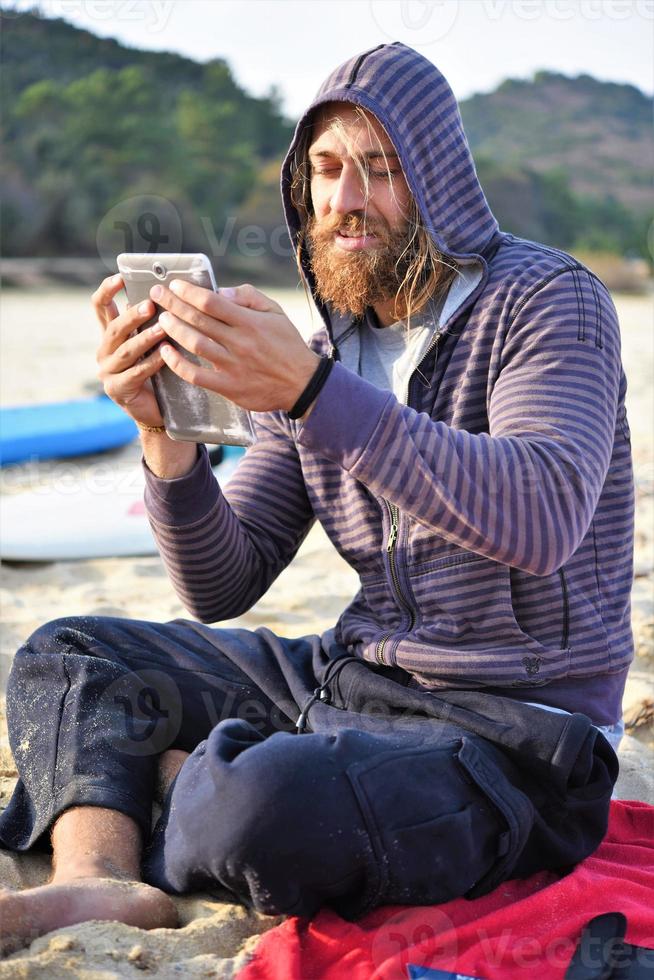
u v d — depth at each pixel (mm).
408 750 1477
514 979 1363
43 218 24328
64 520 3650
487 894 1547
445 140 1724
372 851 1414
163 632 1876
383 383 1800
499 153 48656
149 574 3375
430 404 1716
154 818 1729
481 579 1608
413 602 1678
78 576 3344
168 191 24875
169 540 1786
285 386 1422
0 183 24688
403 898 1470
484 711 1568
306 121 1776
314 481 1816
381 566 1735
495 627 1604
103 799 1586
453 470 1436
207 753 1479
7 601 3041
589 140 49750
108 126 27016
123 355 1485
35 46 31359
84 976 1323
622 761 2131
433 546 1637
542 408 1550
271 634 1879
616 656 1644
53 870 1611
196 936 1443
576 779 1548
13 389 7184
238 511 1937
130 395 1566
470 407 1682
